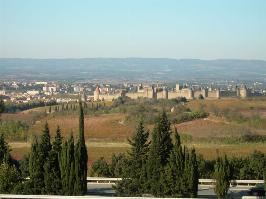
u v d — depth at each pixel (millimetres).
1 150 57125
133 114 147500
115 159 69500
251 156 68500
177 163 52062
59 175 52938
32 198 50000
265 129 127750
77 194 52250
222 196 54062
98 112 161125
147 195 53062
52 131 131125
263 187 57312
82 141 53125
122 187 53938
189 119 138125
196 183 52250
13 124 128375
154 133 53562
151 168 52969
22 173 58281
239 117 138500
